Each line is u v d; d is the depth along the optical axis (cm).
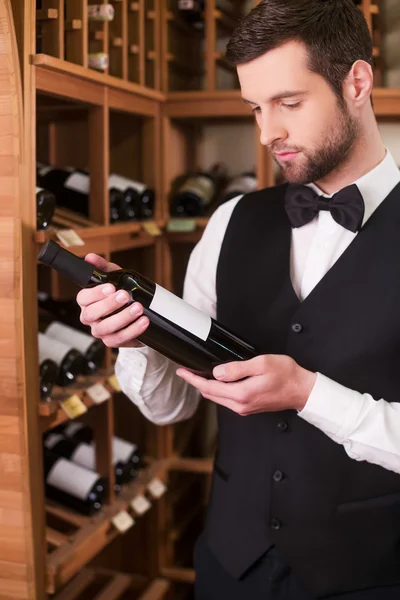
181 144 275
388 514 133
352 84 123
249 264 145
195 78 290
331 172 136
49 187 214
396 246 132
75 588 231
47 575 174
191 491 297
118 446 232
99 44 208
